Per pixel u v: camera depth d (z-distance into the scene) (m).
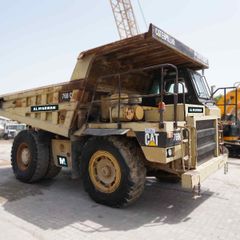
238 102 9.81
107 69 5.25
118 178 4.29
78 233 3.45
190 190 5.54
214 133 5.24
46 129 5.77
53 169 6.17
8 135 21.86
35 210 4.30
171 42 4.44
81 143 5.26
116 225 3.72
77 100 5.10
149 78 5.83
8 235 3.34
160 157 3.85
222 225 3.76
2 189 5.60
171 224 3.78
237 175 6.90
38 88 5.95
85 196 5.09
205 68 5.89
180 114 4.38
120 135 4.43
